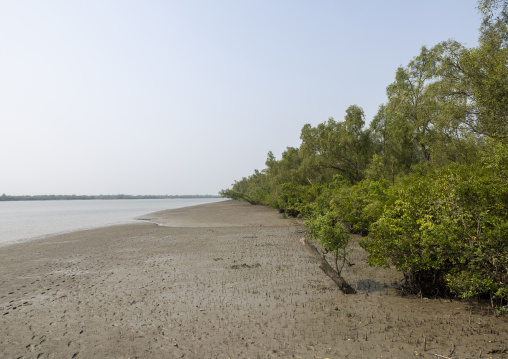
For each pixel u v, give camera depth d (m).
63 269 13.28
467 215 6.43
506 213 6.30
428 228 6.94
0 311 8.14
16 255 17.30
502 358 4.65
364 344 5.46
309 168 37.44
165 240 21.27
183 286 10.02
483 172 7.57
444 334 5.63
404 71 24.02
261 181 76.12
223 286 9.87
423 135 23.14
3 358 5.61
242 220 36.44
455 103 14.19
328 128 37.47
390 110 25.42
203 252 16.19
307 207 23.91
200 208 71.94
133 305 8.30
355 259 13.28
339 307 7.48
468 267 6.69
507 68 11.55
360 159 34.66
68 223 39.75
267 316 7.14
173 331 6.51
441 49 14.75
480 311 6.62
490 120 11.55
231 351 5.49
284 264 12.76
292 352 5.33
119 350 5.74
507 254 5.96
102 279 11.32
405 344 5.36
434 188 7.49
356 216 16.50
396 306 7.32
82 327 6.93
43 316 7.69
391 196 11.35
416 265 7.68
